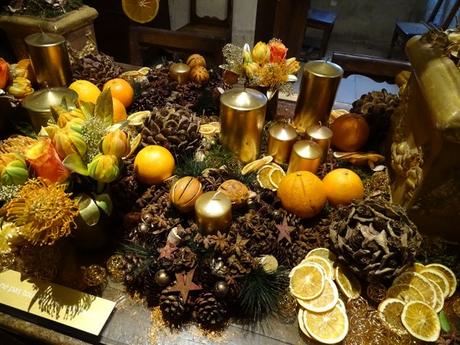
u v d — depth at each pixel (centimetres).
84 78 88
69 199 48
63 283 54
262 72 72
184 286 50
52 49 79
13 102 78
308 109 78
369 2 318
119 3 163
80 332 49
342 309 51
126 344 48
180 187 56
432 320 50
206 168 67
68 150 49
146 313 51
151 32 115
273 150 71
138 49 119
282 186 61
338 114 87
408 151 62
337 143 76
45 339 49
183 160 69
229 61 78
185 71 88
